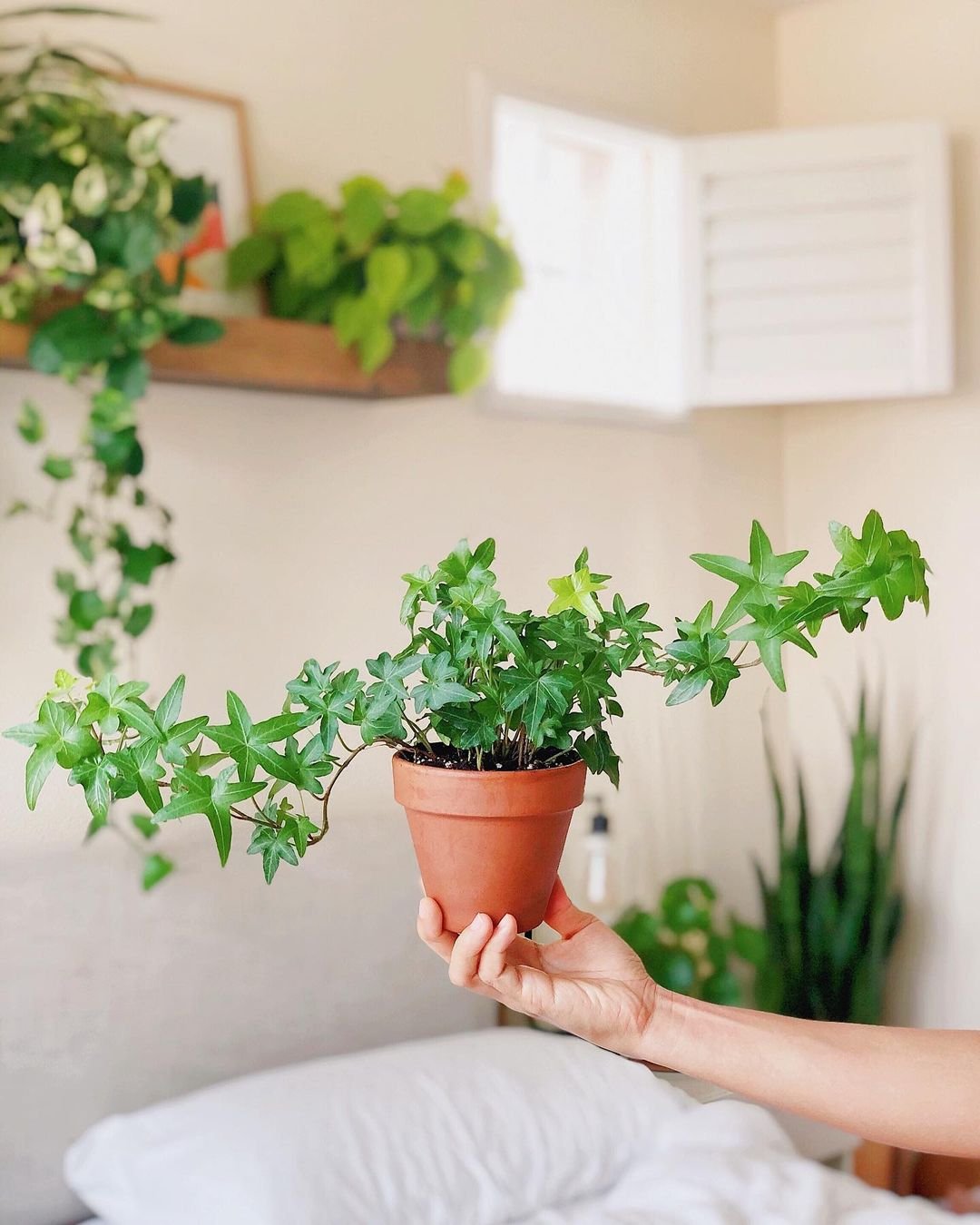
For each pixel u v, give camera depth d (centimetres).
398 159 232
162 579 206
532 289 268
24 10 183
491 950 84
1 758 190
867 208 264
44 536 194
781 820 276
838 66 293
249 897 209
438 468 241
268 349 194
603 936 95
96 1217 192
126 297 172
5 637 190
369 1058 197
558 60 258
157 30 201
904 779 276
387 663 85
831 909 272
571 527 261
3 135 168
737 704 288
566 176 280
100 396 181
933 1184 263
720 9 290
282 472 220
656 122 276
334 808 219
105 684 85
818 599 79
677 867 273
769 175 268
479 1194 174
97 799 84
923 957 281
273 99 215
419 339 213
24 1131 187
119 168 170
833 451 295
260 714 216
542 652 85
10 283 168
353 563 229
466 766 87
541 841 84
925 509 280
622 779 265
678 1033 92
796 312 267
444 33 240
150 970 199
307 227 202
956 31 274
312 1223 162
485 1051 200
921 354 262
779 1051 92
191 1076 202
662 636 275
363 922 220
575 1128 184
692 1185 174
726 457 291
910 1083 90
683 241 272
